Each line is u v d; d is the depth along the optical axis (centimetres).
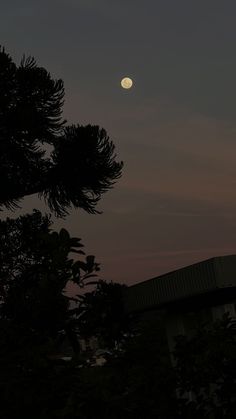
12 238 1079
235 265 525
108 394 394
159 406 516
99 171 1175
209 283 530
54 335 559
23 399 379
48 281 547
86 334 604
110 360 608
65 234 554
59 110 1166
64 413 375
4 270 1048
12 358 400
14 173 1144
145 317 712
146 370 569
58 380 390
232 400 496
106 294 664
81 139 1156
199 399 510
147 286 650
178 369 529
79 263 551
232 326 506
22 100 1147
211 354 493
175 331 656
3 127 1118
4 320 445
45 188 1173
